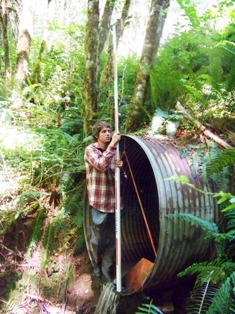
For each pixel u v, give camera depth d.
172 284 4.25
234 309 2.94
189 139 4.29
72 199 5.48
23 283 5.31
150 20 5.41
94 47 5.76
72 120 6.80
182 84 5.23
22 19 8.84
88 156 4.29
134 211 5.36
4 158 6.08
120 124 5.95
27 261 5.40
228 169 3.81
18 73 8.62
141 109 5.50
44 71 8.67
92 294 4.97
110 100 6.23
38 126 6.71
